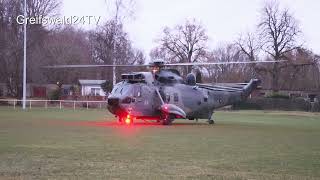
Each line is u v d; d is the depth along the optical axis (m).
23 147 26.03
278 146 28.80
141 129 42.09
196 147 27.39
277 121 65.38
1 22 116.56
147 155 23.23
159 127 45.66
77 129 40.50
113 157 22.28
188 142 30.36
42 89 142.12
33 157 21.91
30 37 117.75
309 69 160.00
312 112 115.69
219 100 56.25
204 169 19.11
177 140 31.62
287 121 65.69
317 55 150.25
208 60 154.88
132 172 18.09
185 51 153.62
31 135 33.94
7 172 17.75
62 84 135.25
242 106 128.75
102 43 111.38
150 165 19.91
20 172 17.78
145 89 49.62
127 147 26.70
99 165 19.72
